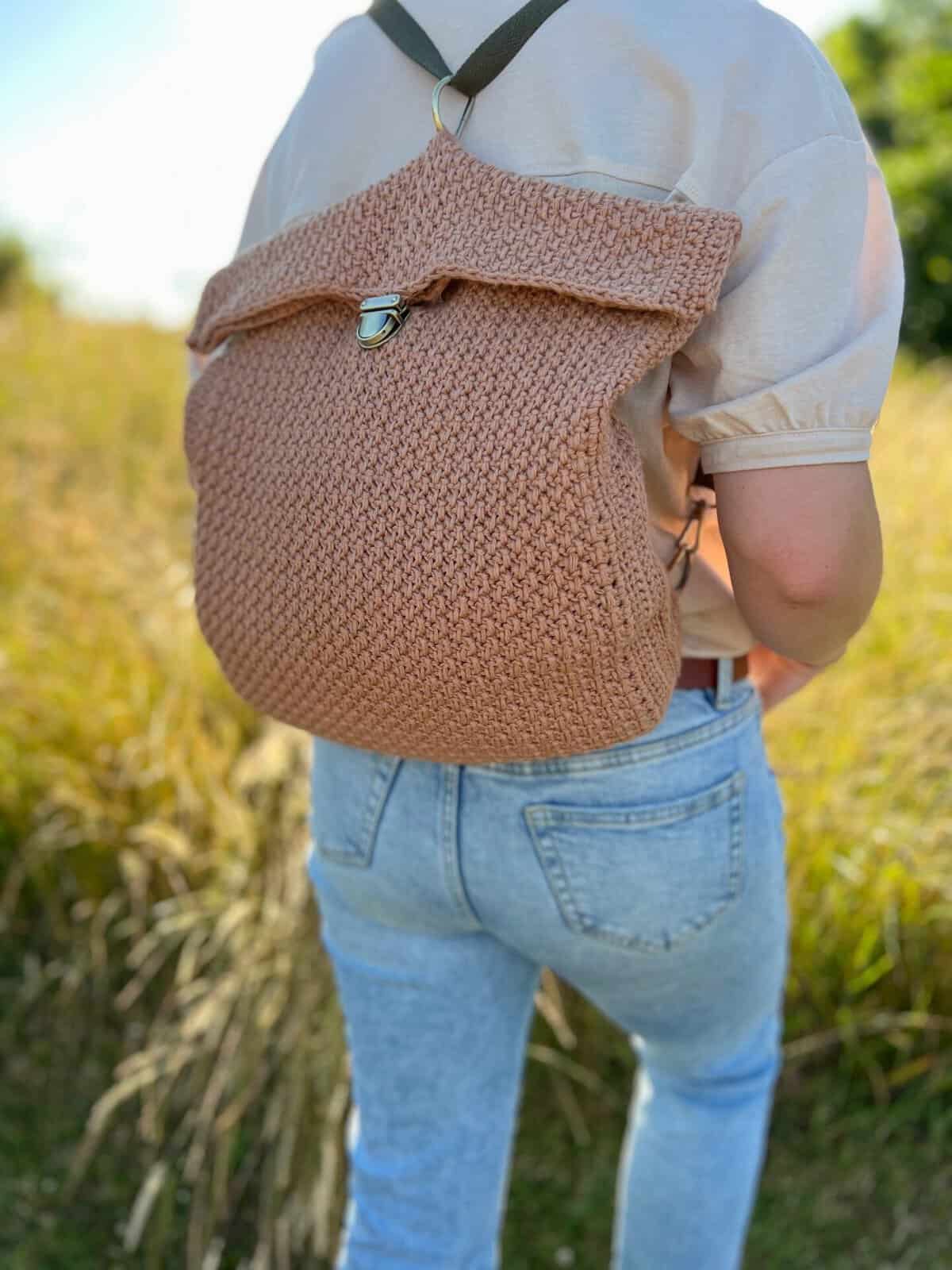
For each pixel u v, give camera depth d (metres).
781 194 0.71
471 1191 1.06
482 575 0.75
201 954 1.87
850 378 0.72
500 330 0.75
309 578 0.83
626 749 0.86
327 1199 1.44
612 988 0.98
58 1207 1.62
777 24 0.73
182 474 3.19
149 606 2.30
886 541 2.46
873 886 1.74
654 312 0.70
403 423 0.77
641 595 0.76
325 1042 1.59
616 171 0.75
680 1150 1.13
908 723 1.90
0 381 3.92
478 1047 1.04
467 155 0.78
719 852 0.89
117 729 2.08
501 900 0.92
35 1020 1.89
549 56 0.76
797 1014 1.77
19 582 2.49
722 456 0.75
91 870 1.99
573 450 0.71
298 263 0.84
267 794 1.91
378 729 0.87
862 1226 1.58
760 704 0.98
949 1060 1.72
